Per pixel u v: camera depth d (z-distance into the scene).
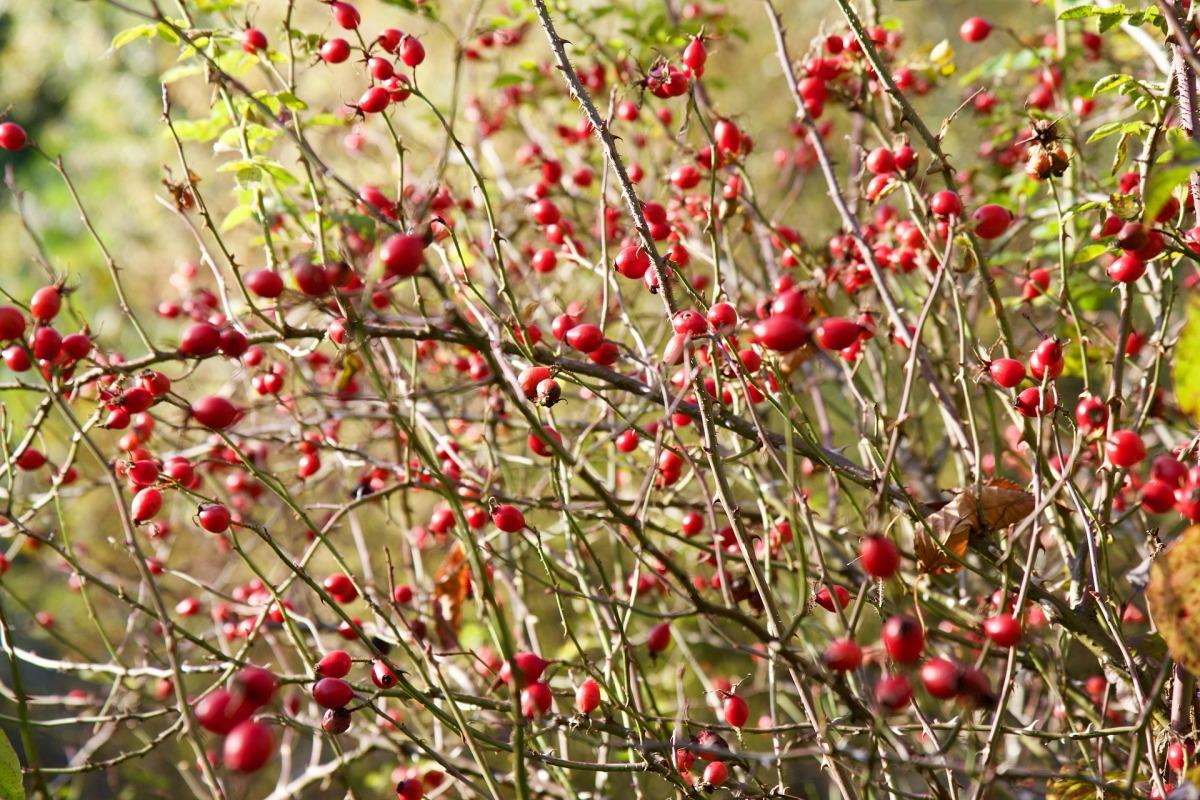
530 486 1.78
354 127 1.86
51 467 1.39
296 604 1.69
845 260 1.39
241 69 1.42
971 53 3.49
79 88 4.41
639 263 1.25
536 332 1.32
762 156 2.72
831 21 3.42
